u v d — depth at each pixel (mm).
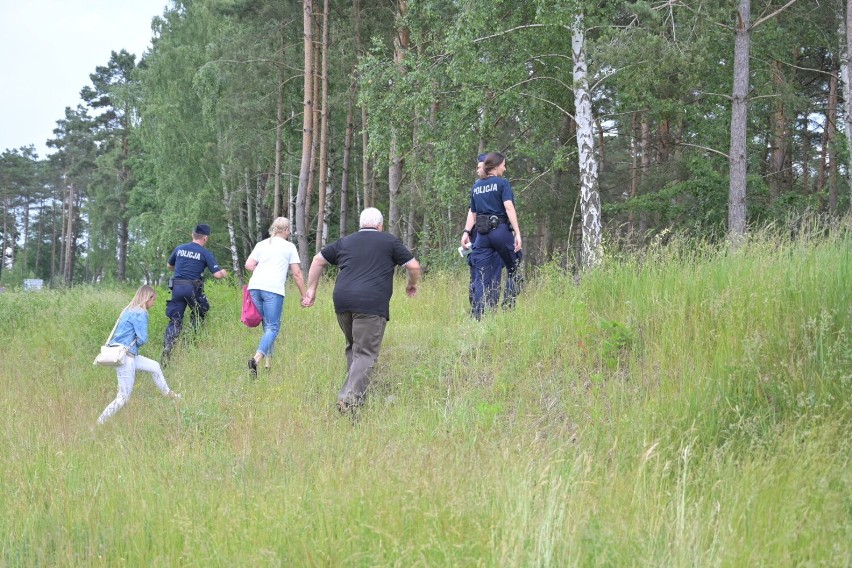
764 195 18891
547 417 5707
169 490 4660
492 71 15562
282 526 3902
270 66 25594
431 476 4320
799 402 4656
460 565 3443
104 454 5629
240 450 5527
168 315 9445
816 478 3963
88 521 4305
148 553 3926
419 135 16719
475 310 8078
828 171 22719
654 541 3584
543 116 17203
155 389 7895
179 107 30734
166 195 33219
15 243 94250
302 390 7152
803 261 6258
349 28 23797
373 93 16828
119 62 58219
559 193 20266
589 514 3828
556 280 8016
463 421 5633
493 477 4305
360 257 6508
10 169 82562
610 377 5953
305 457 5109
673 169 20328
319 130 28094
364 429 5770
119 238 51156
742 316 5719
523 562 3387
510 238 8062
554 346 6719
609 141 27953
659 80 14945
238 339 9625
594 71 14875
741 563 3354
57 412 7090
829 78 22656
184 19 31812
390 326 8562
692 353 5754
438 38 17250
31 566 3967
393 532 3770
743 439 4637
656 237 7734
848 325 5316
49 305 13227
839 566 3322
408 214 21062
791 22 18141
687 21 14336
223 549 3842
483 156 8297
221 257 35969
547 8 14312
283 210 34156
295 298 11789
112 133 51562
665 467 4336
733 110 14539
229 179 30891
